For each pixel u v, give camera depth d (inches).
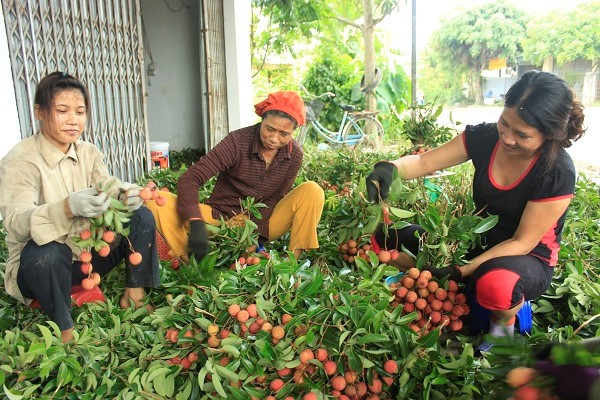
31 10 168.4
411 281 92.7
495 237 100.7
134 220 94.5
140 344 85.9
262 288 86.3
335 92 455.8
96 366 77.4
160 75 311.7
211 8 273.3
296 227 119.0
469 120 508.1
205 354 80.8
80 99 88.7
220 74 291.3
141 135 243.4
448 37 637.3
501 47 610.5
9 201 84.5
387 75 467.2
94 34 204.8
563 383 46.4
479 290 89.4
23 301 90.1
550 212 88.7
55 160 90.2
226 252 115.2
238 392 73.2
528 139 83.2
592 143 374.3
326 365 75.5
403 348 79.8
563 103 80.4
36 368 74.9
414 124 169.6
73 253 94.2
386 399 81.3
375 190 106.0
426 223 98.3
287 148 120.0
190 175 110.4
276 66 601.0
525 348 56.3
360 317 81.5
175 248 115.0
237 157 115.4
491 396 58.0
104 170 99.7
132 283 98.3
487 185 97.7
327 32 468.4
